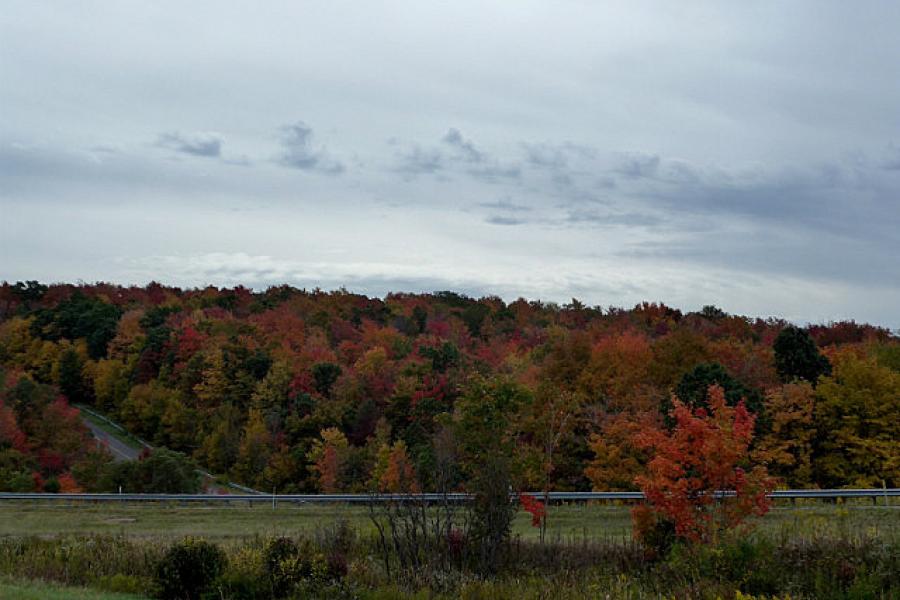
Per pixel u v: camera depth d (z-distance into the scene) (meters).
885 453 39.59
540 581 17.23
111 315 117.31
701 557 16.66
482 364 71.88
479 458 21.88
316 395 74.62
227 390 84.50
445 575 17.39
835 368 44.72
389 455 44.31
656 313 110.75
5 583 16.39
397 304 126.19
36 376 110.00
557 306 126.19
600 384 51.12
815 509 26.50
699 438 18.73
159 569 16.70
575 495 29.50
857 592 14.43
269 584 16.55
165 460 49.91
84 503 32.09
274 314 109.38
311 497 30.86
